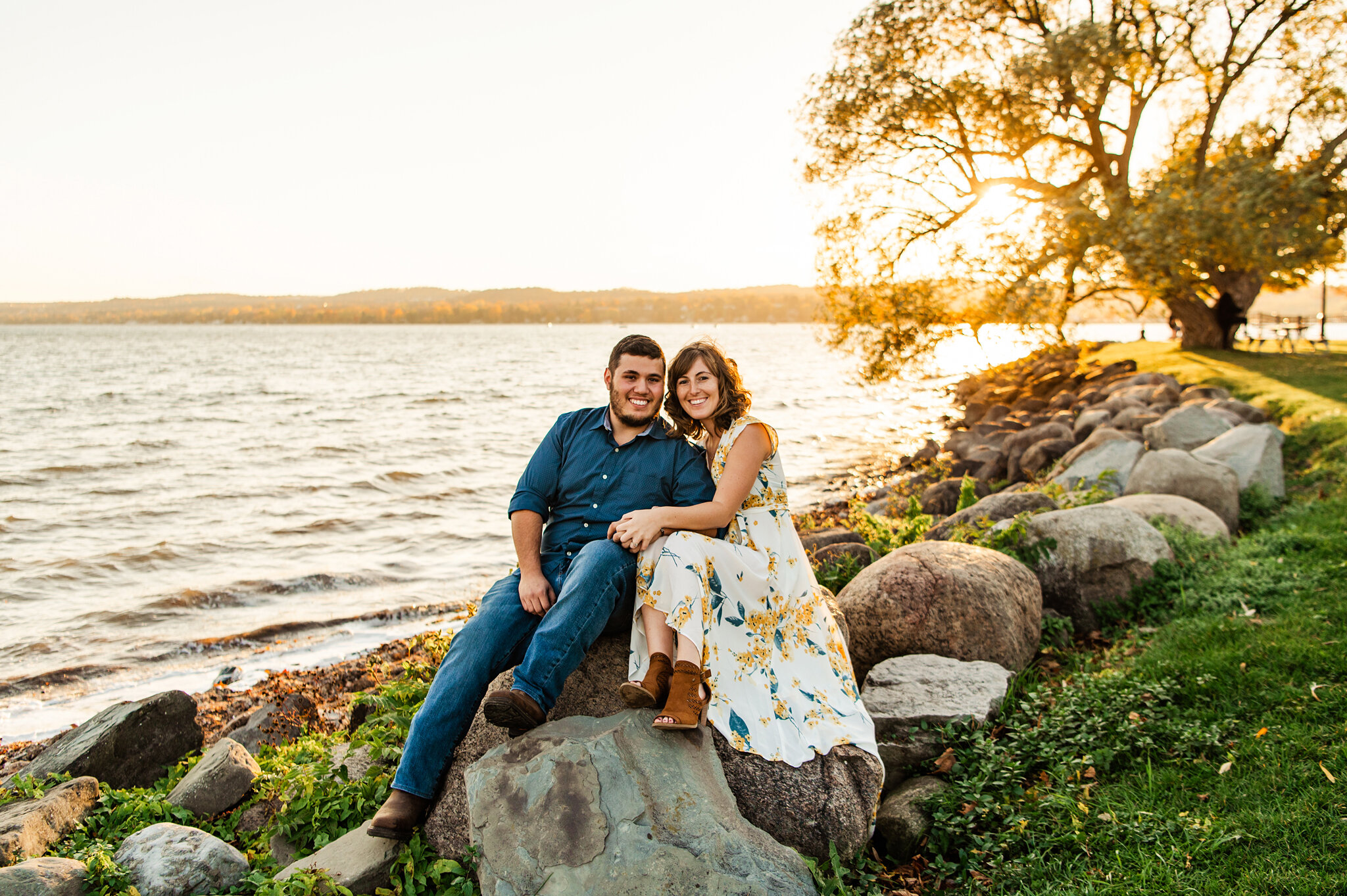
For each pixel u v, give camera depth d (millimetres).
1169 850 3236
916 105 19016
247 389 50594
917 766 4160
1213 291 25891
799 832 3289
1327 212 19469
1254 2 20359
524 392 48281
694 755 3287
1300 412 11906
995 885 3303
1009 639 5109
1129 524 6219
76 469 21453
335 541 14234
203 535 14578
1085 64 17984
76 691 8312
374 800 3834
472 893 3107
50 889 3098
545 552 3996
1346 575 5660
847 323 20297
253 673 8633
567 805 3037
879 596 5191
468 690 3521
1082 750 4066
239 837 4020
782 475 3961
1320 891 2861
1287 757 3672
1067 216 17875
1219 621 5246
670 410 4117
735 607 3617
